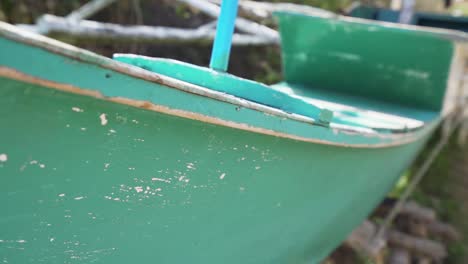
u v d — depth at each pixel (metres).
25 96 0.98
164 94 1.16
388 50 3.43
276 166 1.76
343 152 2.17
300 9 4.31
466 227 5.27
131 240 1.44
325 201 2.49
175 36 4.46
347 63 3.65
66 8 5.05
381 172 3.12
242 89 1.60
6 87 0.95
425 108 3.57
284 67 3.95
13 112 0.99
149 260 1.57
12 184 1.09
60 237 1.27
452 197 5.81
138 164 1.28
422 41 3.22
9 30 0.89
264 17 4.39
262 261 2.28
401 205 4.69
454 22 5.55
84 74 1.01
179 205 1.49
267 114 1.46
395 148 2.87
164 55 5.41
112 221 1.35
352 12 5.18
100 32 4.02
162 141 1.28
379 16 5.60
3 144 1.02
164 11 5.85
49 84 0.98
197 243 1.69
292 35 3.72
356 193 2.93
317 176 2.14
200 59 5.69
